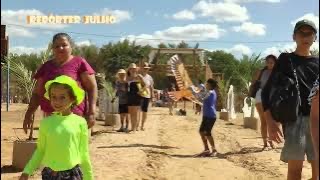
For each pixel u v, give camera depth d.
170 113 27.38
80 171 4.84
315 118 3.29
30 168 4.72
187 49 39.47
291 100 5.25
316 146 3.26
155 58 39.53
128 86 15.55
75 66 6.05
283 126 5.49
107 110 21.58
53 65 6.09
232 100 25.45
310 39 5.39
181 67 29.95
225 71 45.41
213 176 8.91
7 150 11.43
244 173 9.15
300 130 5.32
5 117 21.97
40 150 4.78
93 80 6.11
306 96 5.30
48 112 6.05
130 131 15.65
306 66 5.38
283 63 5.43
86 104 6.01
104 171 8.73
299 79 5.33
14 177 8.27
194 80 37.78
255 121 17.77
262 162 10.18
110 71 73.38
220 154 11.39
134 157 10.34
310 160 5.35
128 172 8.77
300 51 5.46
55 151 4.66
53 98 4.75
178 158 10.77
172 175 8.91
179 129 17.39
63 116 4.79
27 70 11.71
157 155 10.95
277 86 5.34
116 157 10.25
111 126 18.09
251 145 12.84
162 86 49.16
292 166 5.40
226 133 15.99
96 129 16.73
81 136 4.82
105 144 12.29
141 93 15.66
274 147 12.19
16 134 14.77
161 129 17.05
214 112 11.18
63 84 4.71
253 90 11.55
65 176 4.68
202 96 11.24
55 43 6.04
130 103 15.54
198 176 8.89
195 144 13.33
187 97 28.27
